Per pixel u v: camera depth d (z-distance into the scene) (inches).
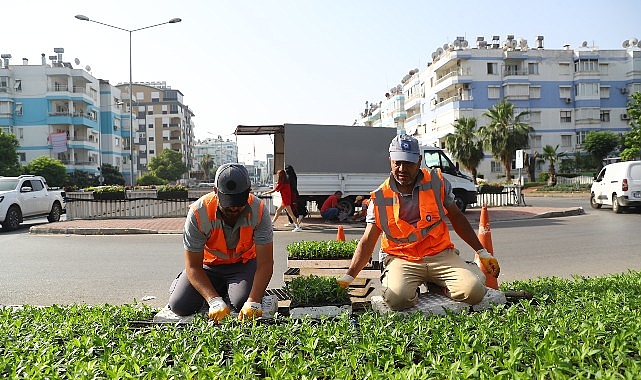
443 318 153.0
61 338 147.6
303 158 738.2
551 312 157.3
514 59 2367.1
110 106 3238.2
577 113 2407.7
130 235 627.5
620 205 831.7
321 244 247.6
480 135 2075.5
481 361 115.2
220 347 135.5
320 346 132.2
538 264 386.0
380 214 191.2
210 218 177.5
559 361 108.5
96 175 2856.8
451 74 2351.1
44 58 2778.1
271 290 203.2
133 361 121.0
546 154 2006.6
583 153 2347.4
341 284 185.3
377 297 196.7
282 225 708.0
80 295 303.1
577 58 2397.9
